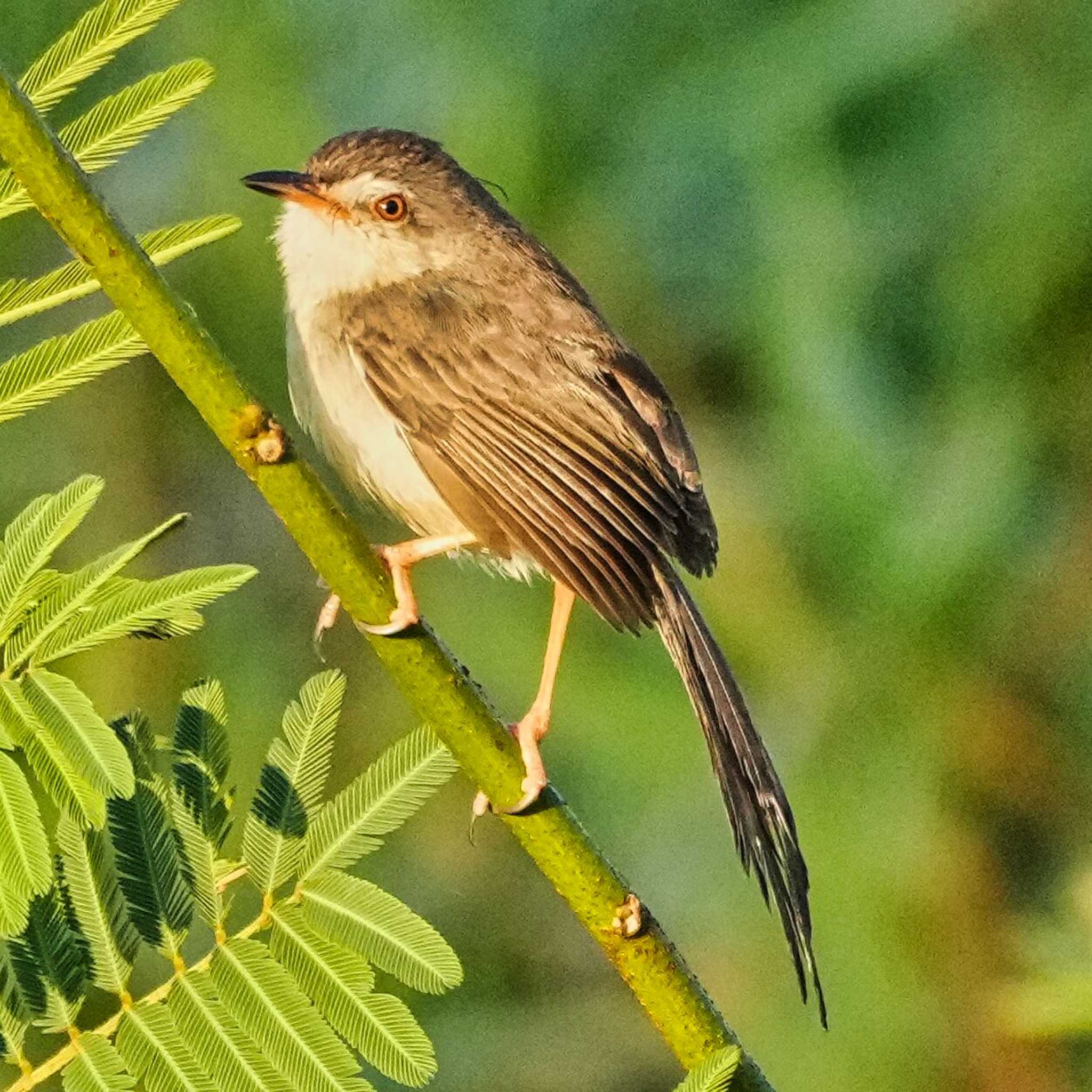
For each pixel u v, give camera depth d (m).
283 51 11.23
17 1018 5.94
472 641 11.24
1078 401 10.98
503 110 11.17
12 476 11.96
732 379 11.51
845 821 10.72
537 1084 11.62
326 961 6.05
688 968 6.58
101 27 6.05
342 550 6.33
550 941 12.09
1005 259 10.84
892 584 10.73
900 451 10.81
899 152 10.96
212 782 6.25
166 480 12.30
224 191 11.52
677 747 10.92
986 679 10.98
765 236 10.93
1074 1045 10.66
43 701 5.60
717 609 10.99
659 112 11.08
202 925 6.35
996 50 10.89
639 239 11.27
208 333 6.25
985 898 10.78
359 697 12.00
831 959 10.61
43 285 6.12
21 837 5.40
